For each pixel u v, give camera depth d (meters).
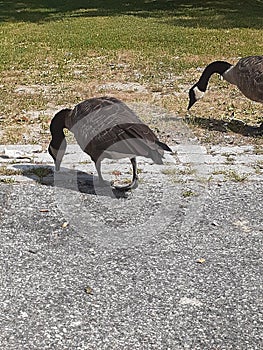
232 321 4.05
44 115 6.32
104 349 3.92
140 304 4.14
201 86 6.27
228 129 5.98
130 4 14.60
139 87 7.15
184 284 4.26
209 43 9.52
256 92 5.85
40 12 13.90
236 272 4.34
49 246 4.52
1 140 5.79
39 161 5.45
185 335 3.98
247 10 13.34
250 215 4.79
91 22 12.00
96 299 4.17
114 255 4.46
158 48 9.09
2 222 4.72
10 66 8.05
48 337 3.97
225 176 5.22
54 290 4.22
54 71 7.79
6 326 4.02
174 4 14.30
